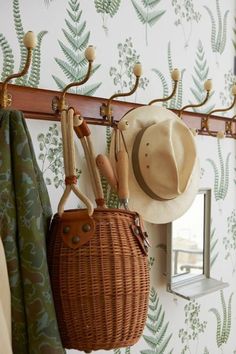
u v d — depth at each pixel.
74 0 0.75
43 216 0.58
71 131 0.60
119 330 0.58
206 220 1.04
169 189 0.75
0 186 0.54
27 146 0.57
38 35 0.69
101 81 0.80
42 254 0.55
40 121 0.70
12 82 0.65
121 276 0.58
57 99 0.70
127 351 0.85
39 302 0.53
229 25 1.16
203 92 1.06
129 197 0.79
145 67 0.90
